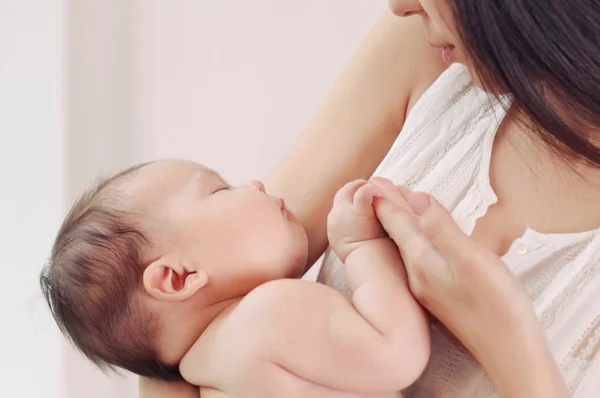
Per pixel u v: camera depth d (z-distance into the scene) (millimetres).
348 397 906
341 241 976
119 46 2037
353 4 2051
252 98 2111
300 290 932
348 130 1183
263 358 908
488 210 988
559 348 911
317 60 2086
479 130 1034
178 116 2105
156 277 1012
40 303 1939
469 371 933
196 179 1081
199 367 980
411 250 890
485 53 795
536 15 759
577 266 919
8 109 1930
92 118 2012
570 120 842
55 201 1955
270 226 1046
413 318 891
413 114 1111
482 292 836
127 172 1117
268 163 2141
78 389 2008
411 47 1149
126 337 1048
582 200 942
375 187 950
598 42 759
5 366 1965
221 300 1031
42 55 1935
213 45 2088
